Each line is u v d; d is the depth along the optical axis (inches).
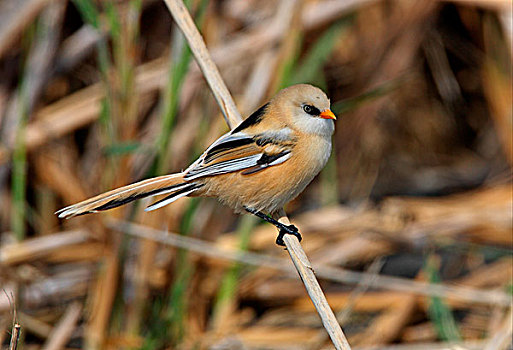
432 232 494.9
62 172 478.3
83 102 491.2
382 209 517.0
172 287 419.8
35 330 425.4
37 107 483.5
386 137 603.2
